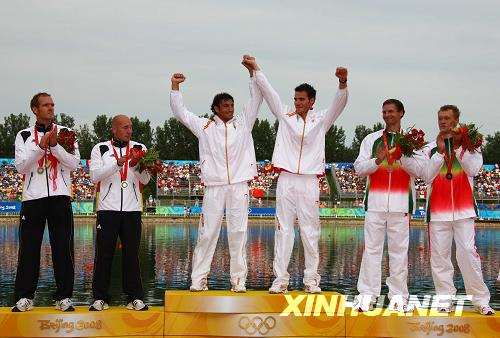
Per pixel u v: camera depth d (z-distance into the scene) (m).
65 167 9.23
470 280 9.32
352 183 70.62
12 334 8.59
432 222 9.47
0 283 19.02
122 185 9.30
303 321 8.85
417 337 8.88
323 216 60.97
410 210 9.54
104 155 9.41
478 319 8.92
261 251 29.59
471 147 9.17
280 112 9.80
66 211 9.17
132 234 9.28
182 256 27.00
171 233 42.16
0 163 67.50
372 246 9.54
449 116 9.29
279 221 9.65
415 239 40.38
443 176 9.45
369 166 9.43
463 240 9.30
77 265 23.12
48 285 18.39
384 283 19.22
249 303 8.80
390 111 9.59
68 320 8.62
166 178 67.94
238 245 9.53
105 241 9.17
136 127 106.56
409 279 20.52
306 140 9.57
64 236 9.10
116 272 21.08
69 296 9.01
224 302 8.80
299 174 9.57
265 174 67.81
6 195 60.25
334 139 107.50
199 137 9.77
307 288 9.48
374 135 9.83
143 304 9.04
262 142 102.75
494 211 61.75
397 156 9.20
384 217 9.52
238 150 9.60
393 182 9.51
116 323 8.73
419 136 9.16
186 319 8.83
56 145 8.91
